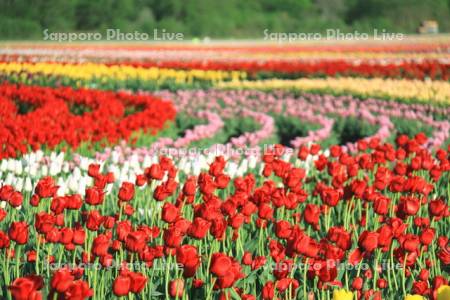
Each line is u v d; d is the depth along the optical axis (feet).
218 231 15.46
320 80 69.67
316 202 25.34
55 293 11.37
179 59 94.22
